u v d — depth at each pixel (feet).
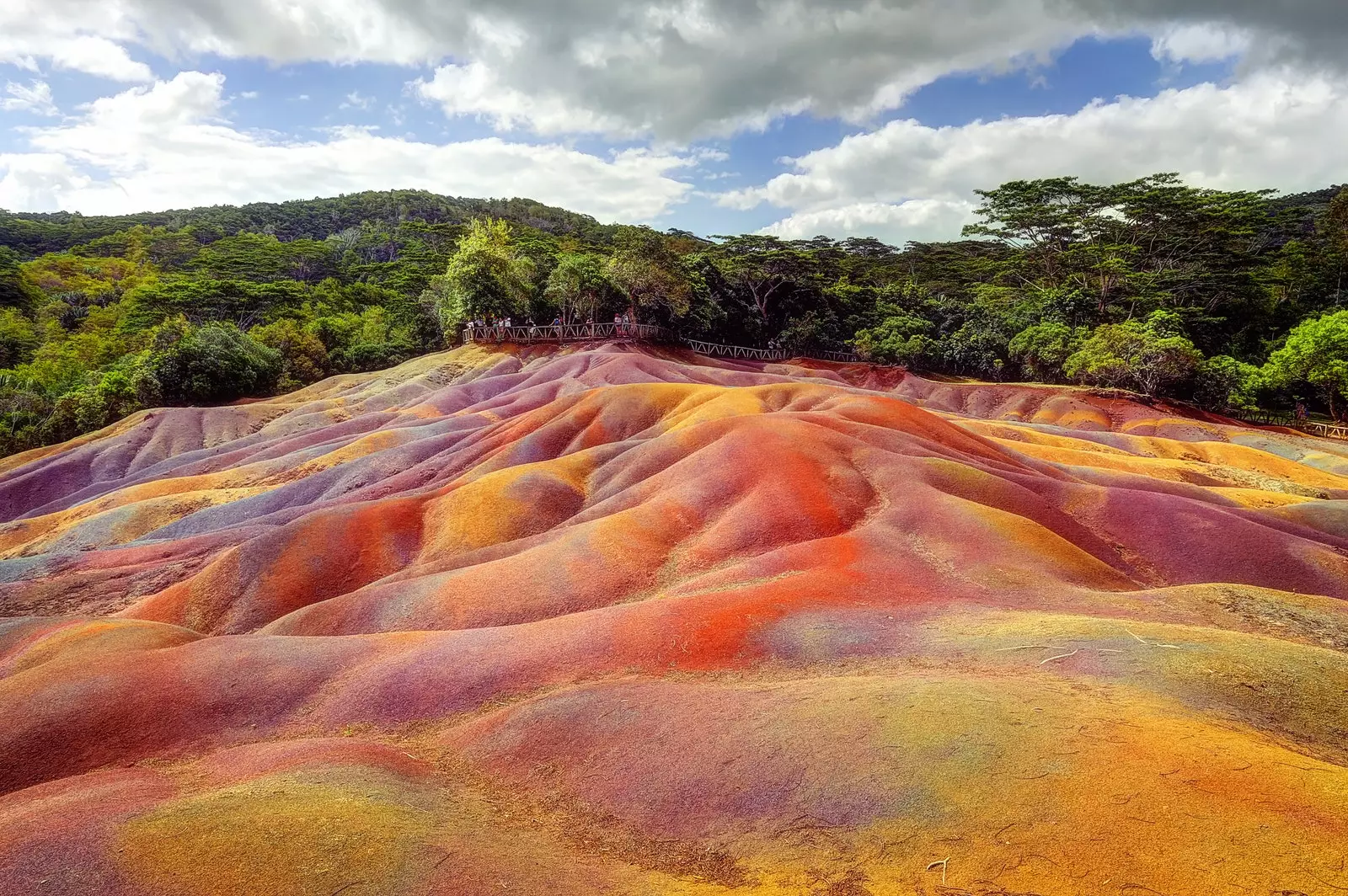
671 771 41.96
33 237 574.15
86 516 156.76
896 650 56.65
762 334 336.90
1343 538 101.30
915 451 116.57
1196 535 95.91
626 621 66.59
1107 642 51.29
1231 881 26.30
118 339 304.91
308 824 34.73
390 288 429.38
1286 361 230.68
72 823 36.27
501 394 230.48
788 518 94.94
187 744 56.03
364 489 148.56
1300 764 32.76
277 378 286.05
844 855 32.22
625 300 302.04
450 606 84.64
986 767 34.83
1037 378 296.30
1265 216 324.19
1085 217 317.83
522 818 41.14
